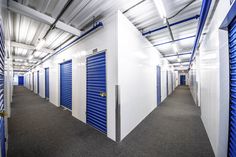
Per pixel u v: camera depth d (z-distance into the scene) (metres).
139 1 2.02
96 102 2.68
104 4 2.09
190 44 4.46
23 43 4.05
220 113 1.59
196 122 3.07
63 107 4.68
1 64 1.54
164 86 6.59
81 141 2.18
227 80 1.56
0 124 1.33
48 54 5.84
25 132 2.53
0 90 1.46
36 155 1.80
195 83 5.53
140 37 3.14
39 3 2.04
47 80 6.54
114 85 2.22
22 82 21.28
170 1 2.01
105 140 2.22
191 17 2.49
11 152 1.86
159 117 3.49
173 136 2.35
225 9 1.36
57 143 2.12
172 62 8.97
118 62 2.17
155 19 2.62
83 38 3.10
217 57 1.67
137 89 2.94
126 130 2.41
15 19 2.52
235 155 1.38
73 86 3.64
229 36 1.53
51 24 2.43
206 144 2.05
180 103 5.47
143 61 3.36
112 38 2.25
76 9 2.24
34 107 4.76
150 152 1.86
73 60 3.64
